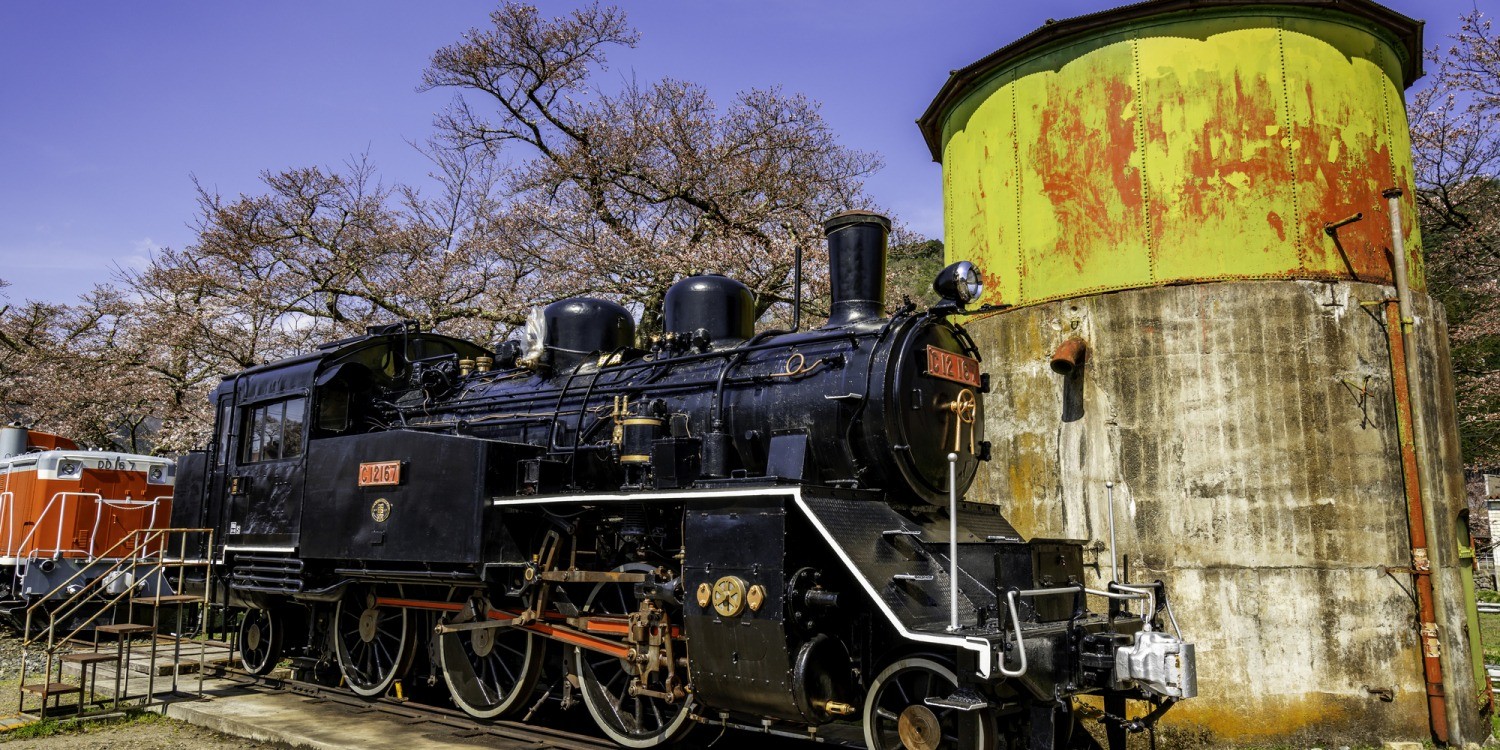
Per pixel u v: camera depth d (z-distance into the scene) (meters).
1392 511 7.42
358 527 8.20
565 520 7.27
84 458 14.64
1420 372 7.73
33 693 9.33
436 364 9.94
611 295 18.48
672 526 6.72
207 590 9.41
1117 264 7.96
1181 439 7.61
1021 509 8.30
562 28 18.67
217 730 7.91
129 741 7.57
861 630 5.95
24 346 23.02
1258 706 7.22
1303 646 7.24
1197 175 7.80
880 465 6.26
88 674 10.42
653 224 19.09
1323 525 7.34
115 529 14.77
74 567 14.13
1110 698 6.06
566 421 7.84
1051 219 8.38
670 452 6.51
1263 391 7.50
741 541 5.82
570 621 7.02
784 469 6.22
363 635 8.62
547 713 8.32
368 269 19.64
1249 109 7.79
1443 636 7.20
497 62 18.64
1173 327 7.71
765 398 6.72
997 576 5.25
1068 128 8.34
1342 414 7.47
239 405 10.20
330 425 9.34
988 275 8.93
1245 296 7.61
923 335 6.79
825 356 6.60
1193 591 7.43
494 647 7.75
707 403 7.04
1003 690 5.24
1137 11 7.98
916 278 21.02
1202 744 7.21
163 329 19.16
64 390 20.89
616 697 7.17
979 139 9.17
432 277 18.97
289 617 9.77
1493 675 9.61
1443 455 7.87
